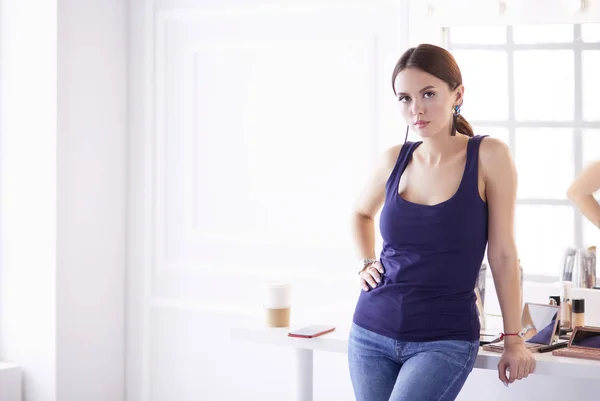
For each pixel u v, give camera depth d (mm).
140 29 3289
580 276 2496
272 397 3117
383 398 1926
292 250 3064
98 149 3209
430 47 1926
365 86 2938
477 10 2629
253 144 3133
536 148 2568
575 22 2508
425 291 1894
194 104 3223
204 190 3221
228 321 3176
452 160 1941
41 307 3088
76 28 3092
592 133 2500
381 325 1933
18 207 3125
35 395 3109
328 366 2996
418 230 1906
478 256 1908
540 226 2561
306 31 3021
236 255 3164
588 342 2080
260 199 3125
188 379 3260
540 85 2559
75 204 3121
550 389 2650
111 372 3312
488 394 2729
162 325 3299
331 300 2996
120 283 3340
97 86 3193
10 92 3127
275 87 3088
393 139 2893
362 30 2926
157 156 3283
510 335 1935
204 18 3186
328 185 3012
